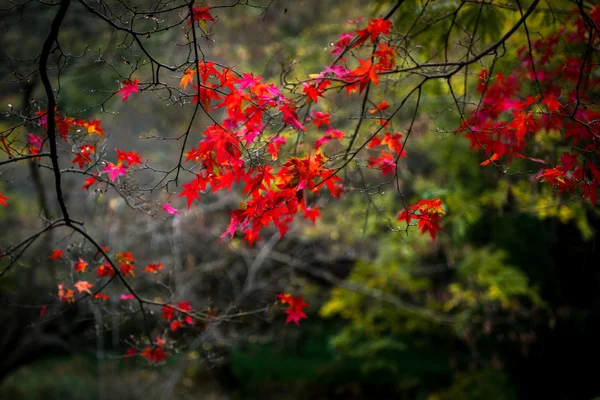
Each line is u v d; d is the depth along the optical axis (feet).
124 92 6.10
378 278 18.52
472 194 16.63
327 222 19.36
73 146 7.14
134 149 24.04
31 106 6.93
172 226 17.53
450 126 15.76
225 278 21.06
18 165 16.71
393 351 27.53
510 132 7.36
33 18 15.70
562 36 8.48
